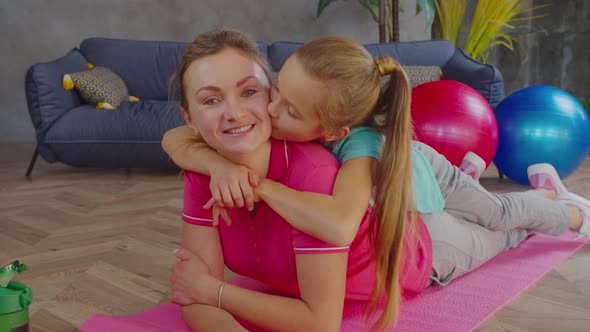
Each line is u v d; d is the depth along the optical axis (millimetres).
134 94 4270
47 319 1506
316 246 1109
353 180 1115
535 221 1835
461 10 4914
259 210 1194
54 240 2270
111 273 1863
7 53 5258
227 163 1143
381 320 1218
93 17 5324
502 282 1686
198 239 1280
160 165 3684
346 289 1370
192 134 1319
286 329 1154
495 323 1439
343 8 5629
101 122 3572
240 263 1324
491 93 3631
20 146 5070
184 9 5449
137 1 5367
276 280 1315
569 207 1968
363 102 1074
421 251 1484
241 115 1054
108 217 2629
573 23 5492
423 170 1561
